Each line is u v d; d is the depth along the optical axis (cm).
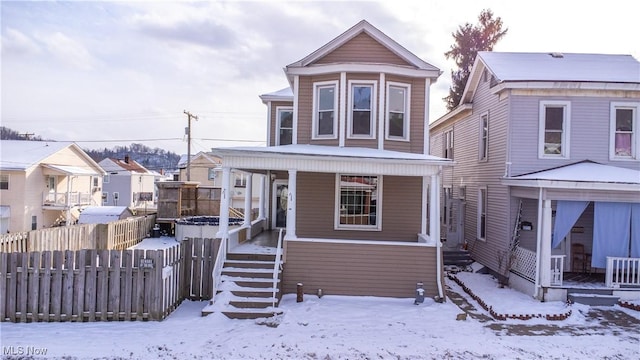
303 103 1418
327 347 774
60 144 3419
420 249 1145
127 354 725
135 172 5488
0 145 3303
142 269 906
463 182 1873
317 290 1138
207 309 955
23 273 888
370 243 1146
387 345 791
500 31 3269
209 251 1083
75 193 3303
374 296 1134
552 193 1175
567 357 751
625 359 747
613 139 1366
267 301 991
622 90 1349
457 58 3319
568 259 1382
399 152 1313
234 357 723
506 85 1355
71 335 810
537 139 1373
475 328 905
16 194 2948
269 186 1834
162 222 2392
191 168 4588
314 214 1377
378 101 1357
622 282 1139
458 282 1371
